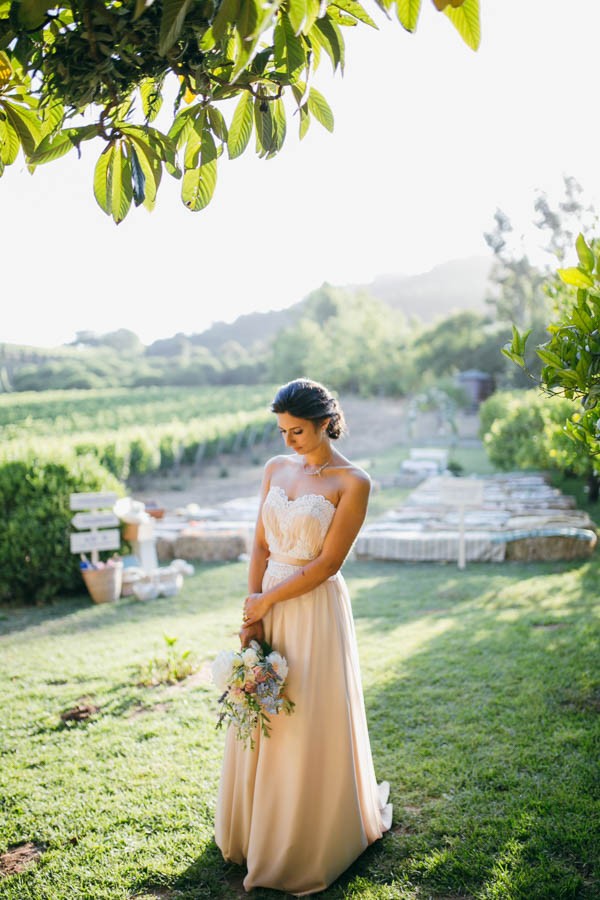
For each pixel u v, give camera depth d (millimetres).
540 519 9578
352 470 2377
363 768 2488
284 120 1916
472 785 2953
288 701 2270
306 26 1354
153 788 3039
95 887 2355
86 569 6957
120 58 1589
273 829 2291
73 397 53031
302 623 2332
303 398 2307
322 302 93812
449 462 19422
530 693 3957
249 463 27500
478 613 5977
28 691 4391
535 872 2328
